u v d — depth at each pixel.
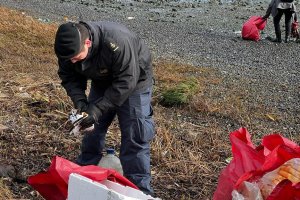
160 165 5.33
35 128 6.11
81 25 3.71
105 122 4.46
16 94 7.12
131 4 23.19
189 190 4.88
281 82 10.11
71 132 3.91
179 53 13.23
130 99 4.21
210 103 7.68
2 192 4.44
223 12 21.36
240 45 14.55
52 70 8.84
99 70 3.92
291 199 2.72
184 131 6.37
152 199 3.20
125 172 4.31
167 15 20.45
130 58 3.88
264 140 3.23
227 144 6.00
